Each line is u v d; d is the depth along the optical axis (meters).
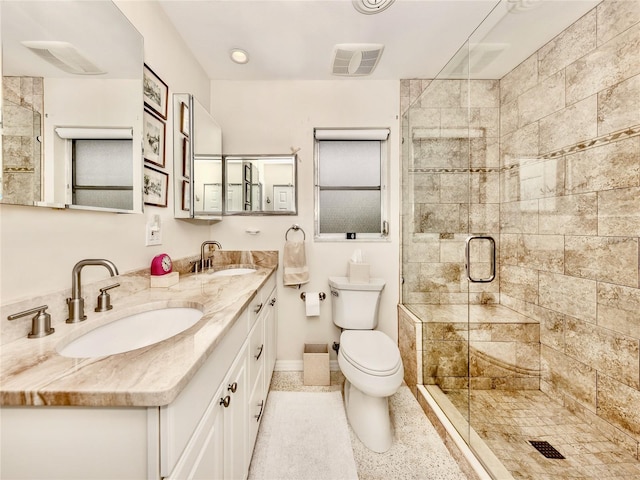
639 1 1.20
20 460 0.46
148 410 0.46
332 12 1.38
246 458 1.05
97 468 0.46
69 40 0.79
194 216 1.56
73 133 0.81
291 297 2.02
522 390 1.64
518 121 1.85
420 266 1.94
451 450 1.25
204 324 0.75
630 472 1.10
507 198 1.94
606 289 1.32
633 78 1.22
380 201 2.14
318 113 2.01
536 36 1.58
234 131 2.00
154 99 1.28
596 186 1.37
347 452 1.25
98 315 0.83
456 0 1.33
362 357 1.33
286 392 1.72
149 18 1.24
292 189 2.01
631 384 1.21
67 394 0.44
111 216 1.02
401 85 2.03
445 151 1.94
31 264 0.72
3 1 0.62
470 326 1.68
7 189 0.62
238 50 1.66
